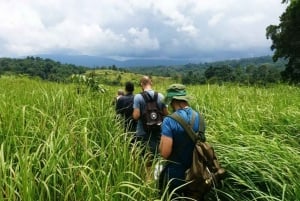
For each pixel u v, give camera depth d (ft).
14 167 13.05
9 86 27.07
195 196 14.32
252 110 24.63
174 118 14.84
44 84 26.09
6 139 13.85
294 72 125.80
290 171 15.88
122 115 23.98
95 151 15.72
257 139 18.40
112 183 13.73
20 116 15.79
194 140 14.66
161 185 15.01
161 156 15.47
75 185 12.51
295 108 24.63
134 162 14.67
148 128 20.83
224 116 23.41
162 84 37.09
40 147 14.14
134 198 13.08
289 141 20.31
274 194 15.90
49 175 12.09
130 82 24.90
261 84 37.27
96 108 20.85
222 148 17.47
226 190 16.19
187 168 14.76
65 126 15.20
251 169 16.02
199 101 27.58
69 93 21.27
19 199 11.58
